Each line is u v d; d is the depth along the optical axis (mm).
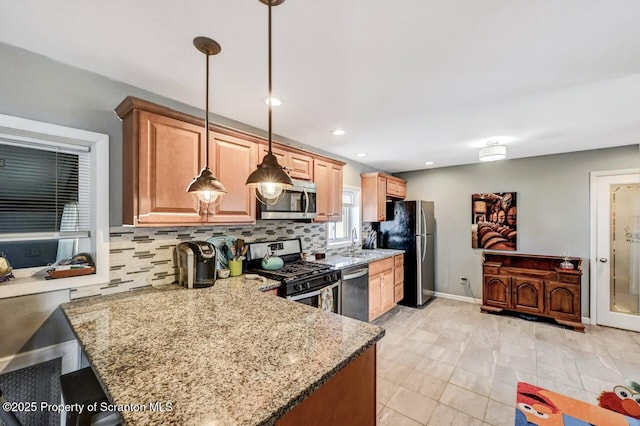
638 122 2506
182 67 1654
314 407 944
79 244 1833
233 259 2406
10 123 1449
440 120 2494
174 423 668
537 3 1142
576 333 3234
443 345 2938
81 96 1678
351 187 4156
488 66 1626
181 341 1111
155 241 2021
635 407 1975
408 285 4281
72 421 1146
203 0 1134
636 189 3318
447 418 1885
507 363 2572
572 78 1749
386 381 2301
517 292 3744
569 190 3689
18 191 1583
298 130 2787
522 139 3084
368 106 2201
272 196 1495
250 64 1618
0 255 1597
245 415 699
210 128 2008
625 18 1213
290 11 1188
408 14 1210
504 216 4133
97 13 1209
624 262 3381
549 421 1846
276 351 1031
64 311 1483
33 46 1459
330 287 2688
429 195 4859
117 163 1813
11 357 1467
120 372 888
